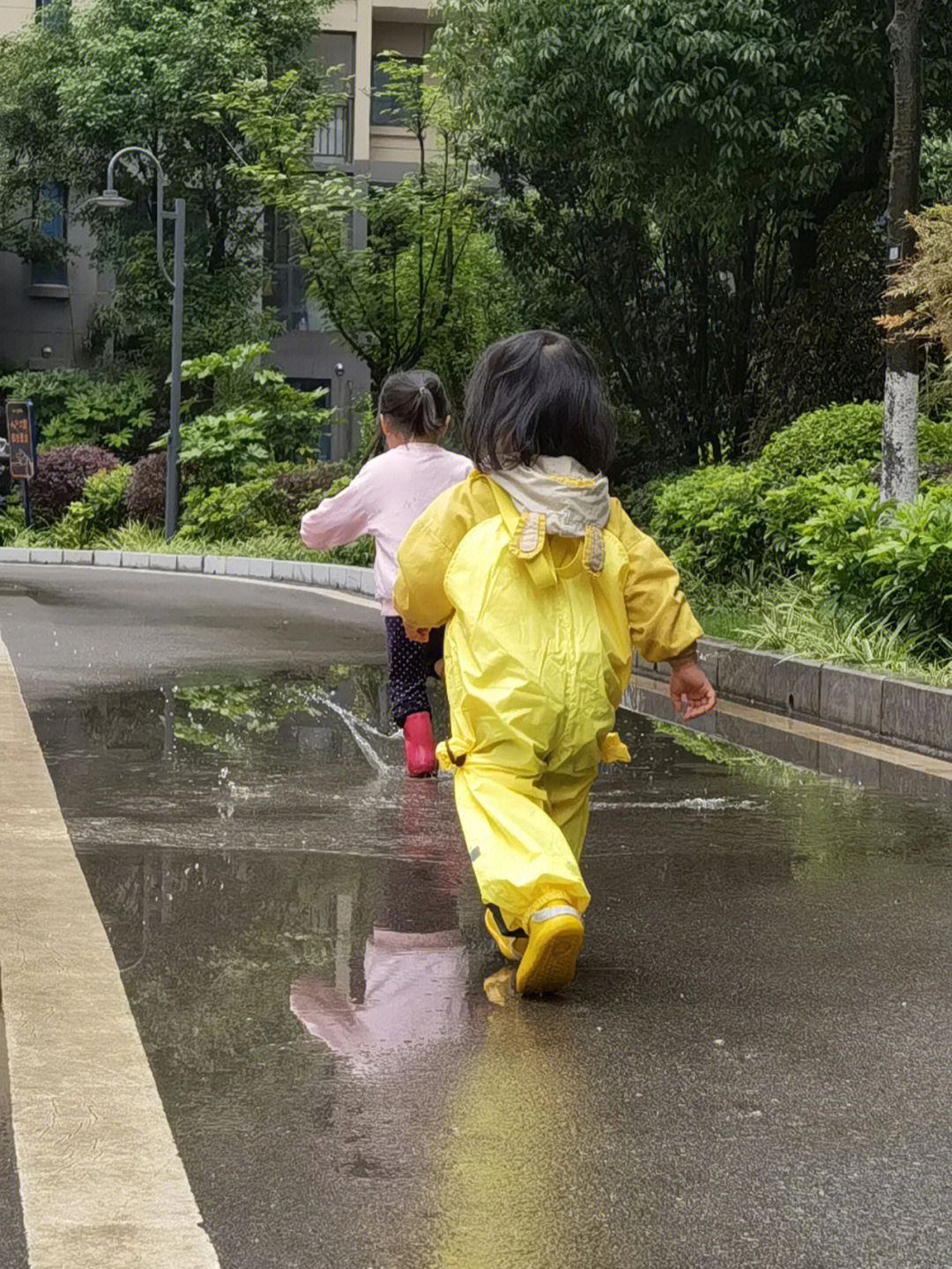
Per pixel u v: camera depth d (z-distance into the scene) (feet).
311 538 22.99
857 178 61.36
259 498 81.30
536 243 71.72
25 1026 11.62
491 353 12.89
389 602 22.40
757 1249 8.43
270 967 13.28
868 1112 10.39
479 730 12.51
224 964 13.33
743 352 67.31
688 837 18.97
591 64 55.42
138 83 111.04
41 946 13.61
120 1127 9.83
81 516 93.20
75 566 77.20
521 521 12.44
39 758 22.90
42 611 46.62
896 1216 8.86
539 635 12.44
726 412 67.62
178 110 109.50
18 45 115.96
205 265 116.26
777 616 35.29
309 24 113.60
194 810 19.74
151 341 116.16
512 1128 9.98
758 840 18.86
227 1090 10.49
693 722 29.12
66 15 117.29
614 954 13.99
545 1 55.83
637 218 64.18
